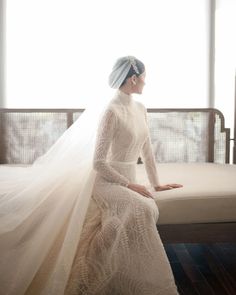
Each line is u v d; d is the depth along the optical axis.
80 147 1.91
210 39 3.38
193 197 1.99
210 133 3.15
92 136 1.91
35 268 1.59
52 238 1.66
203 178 2.38
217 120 3.16
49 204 1.76
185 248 2.58
